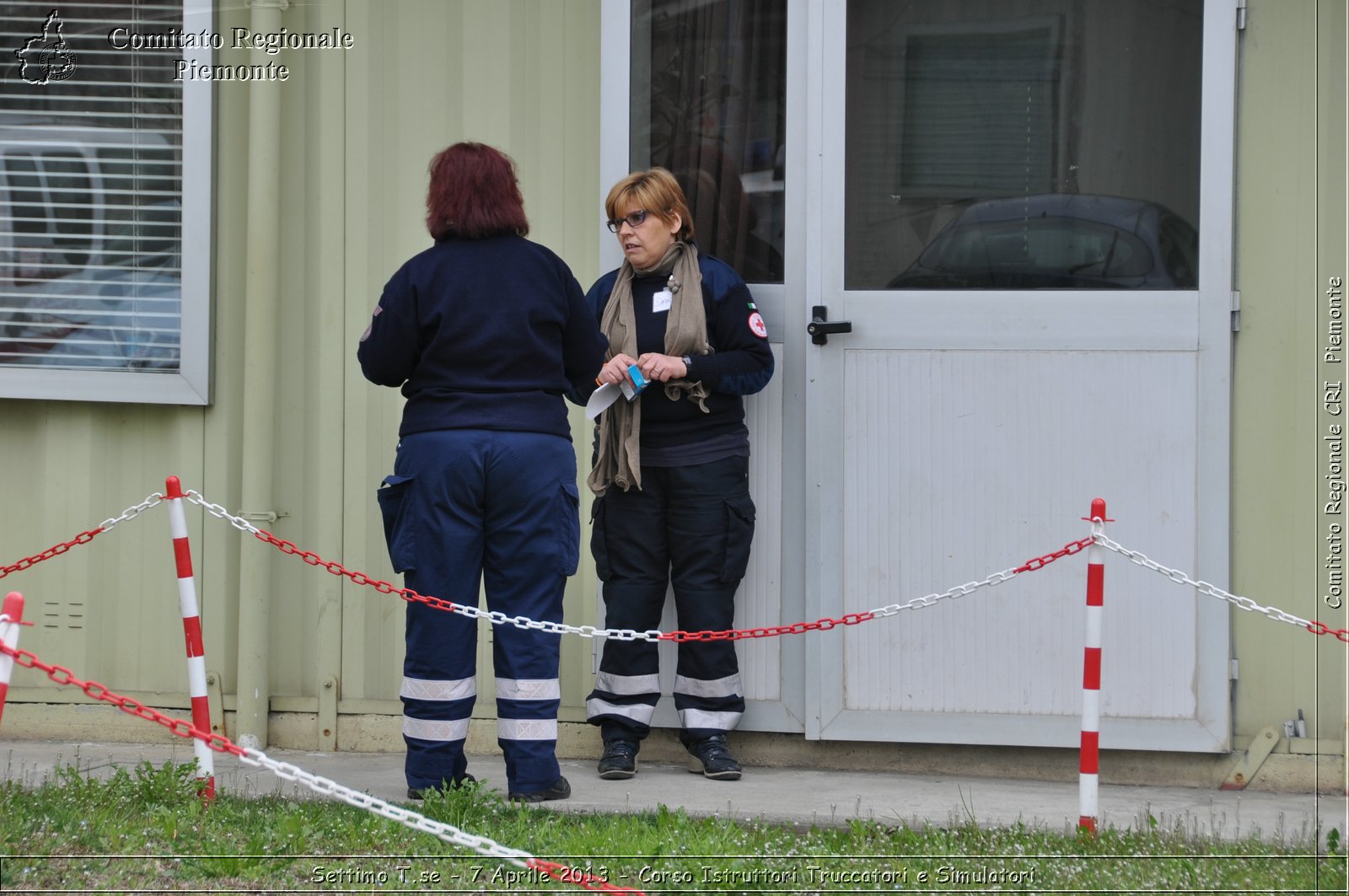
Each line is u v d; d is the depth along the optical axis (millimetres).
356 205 21984
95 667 22297
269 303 21719
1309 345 20234
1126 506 20609
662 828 17047
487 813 17250
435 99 21875
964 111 21188
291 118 22016
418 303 17875
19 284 22125
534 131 21781
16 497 22297
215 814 16844
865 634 21141
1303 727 20344
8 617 14047
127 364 22125
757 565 21406
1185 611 20469
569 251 21797
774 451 21375
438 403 17953
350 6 21906
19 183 22094
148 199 22031
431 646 17969
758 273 21672
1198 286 20453
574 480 18422
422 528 17906
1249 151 20328
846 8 21141
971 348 20906
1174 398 20484
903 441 21047
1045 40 20984
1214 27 20250
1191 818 18875
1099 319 20641
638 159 21781
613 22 21375
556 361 18312
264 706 21953
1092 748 17141
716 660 20594
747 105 21562
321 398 22078
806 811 18859
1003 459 20859
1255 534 20422
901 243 21266
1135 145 20828
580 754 21875
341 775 20500
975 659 20938
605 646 20828
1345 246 20109
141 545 22219
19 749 21750
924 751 21281
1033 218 21062
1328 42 20078
